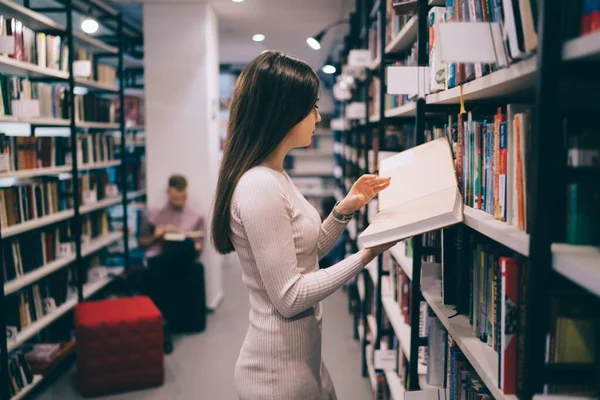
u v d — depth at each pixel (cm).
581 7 89
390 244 138
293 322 144
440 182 142
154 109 505
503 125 124
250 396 148
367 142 354
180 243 451
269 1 504
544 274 94
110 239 481
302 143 151
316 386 150
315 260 150
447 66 167
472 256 155
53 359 360
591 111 98
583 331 97
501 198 125
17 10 319
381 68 285
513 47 104
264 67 140
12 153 332
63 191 406
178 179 477
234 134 144
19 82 330
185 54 499
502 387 113
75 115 420
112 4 514
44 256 371
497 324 132
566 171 94
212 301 520
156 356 352
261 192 135
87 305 371
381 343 312
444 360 184
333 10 537
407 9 203
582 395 97
